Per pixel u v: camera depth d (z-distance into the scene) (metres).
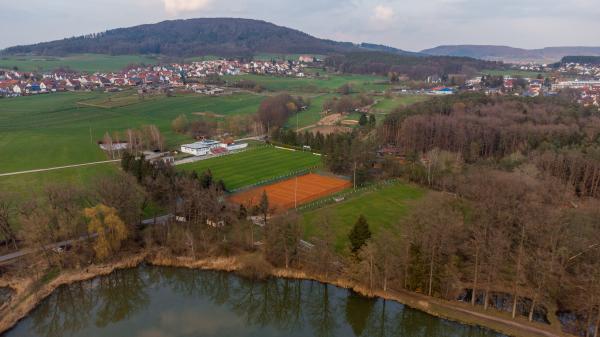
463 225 93.94
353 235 85.19
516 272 76.94
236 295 90.25
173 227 103.62
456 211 95.88
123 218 97.94
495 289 80.38
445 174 136.88
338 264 89.44
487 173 124.94
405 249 82.06
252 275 89.00
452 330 73.06
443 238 77.38
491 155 169.88
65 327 78.56
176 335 75.44
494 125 176.62
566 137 162.38
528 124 177.12
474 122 183.50
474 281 75.31
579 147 150.12
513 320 71.88
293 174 160.00
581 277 72.94
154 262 94.50
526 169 129.88
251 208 116.38
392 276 82.25
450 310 75.25
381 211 118.69
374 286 82.38
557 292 75.38
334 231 104.31
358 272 82.56
